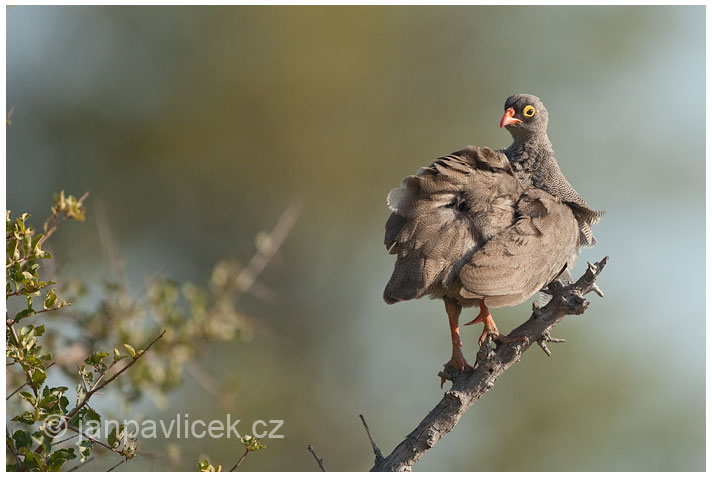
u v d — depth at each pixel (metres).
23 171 19.36
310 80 20.73
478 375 7.16
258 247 12.38
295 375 18.52
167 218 19.95
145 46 20.39
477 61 21.69
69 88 19.88
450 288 7.97
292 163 20.47
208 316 10.92
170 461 9.27
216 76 20.44
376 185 20.81
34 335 6.81
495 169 8.36
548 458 16.17
